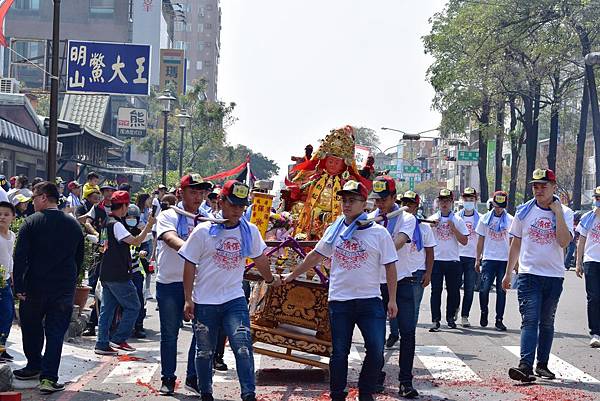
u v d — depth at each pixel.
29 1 70.81
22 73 64.00
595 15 36.16
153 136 66.06
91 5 72.75
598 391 9.63
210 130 61.56
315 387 9.81
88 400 8.96
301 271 8.33
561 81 46.78
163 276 9.12
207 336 8.15
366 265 8.08
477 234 15.19
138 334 13.70
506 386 9.89
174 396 9.19
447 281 15.05
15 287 9.25
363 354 12.36
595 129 34.19
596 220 13.04
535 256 10.14
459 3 42.97
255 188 12.45
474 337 14.04
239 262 8.19
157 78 90.12
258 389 9.66
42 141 34.31
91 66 21.20
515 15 38.00
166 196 14.33
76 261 9.58
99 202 15.50
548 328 10.32
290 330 10.01
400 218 9.46
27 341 9.63
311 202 10.91
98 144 48.59
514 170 50.72
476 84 42.53
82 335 13.45
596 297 13.02
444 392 9.55
